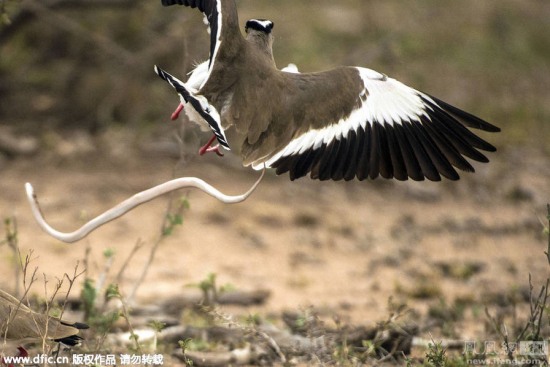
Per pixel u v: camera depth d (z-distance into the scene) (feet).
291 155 23.76
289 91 24.27
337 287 46.34
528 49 88.28
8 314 27.20
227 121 23.40
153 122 64.18
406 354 34.17
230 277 46.47
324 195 59.41
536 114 76.95
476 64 83.41
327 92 24.58
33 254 46.47
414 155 24.77
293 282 46.21
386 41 72.95
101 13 66.64
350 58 72.13
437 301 44.62
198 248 49.83
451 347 35.35
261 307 42.47
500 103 78.23
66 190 55.47
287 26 78.18
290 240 52.34
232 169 60.59
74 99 65.10
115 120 64.85
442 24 88.38
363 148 24.49
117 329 36.14
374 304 43.73
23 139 61.72
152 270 46.19
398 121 24.88
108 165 59.31
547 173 66.69
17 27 62.28
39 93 66.03
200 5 23.62
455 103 76.43
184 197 36.29
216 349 34.60
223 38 23.72
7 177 56.80
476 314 40.78
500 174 65.62
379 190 61.46
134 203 24.34
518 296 43.78
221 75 23.62
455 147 24.91
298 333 36.83
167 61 64.28
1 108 64.80
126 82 65.10
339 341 34.14
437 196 61.36
